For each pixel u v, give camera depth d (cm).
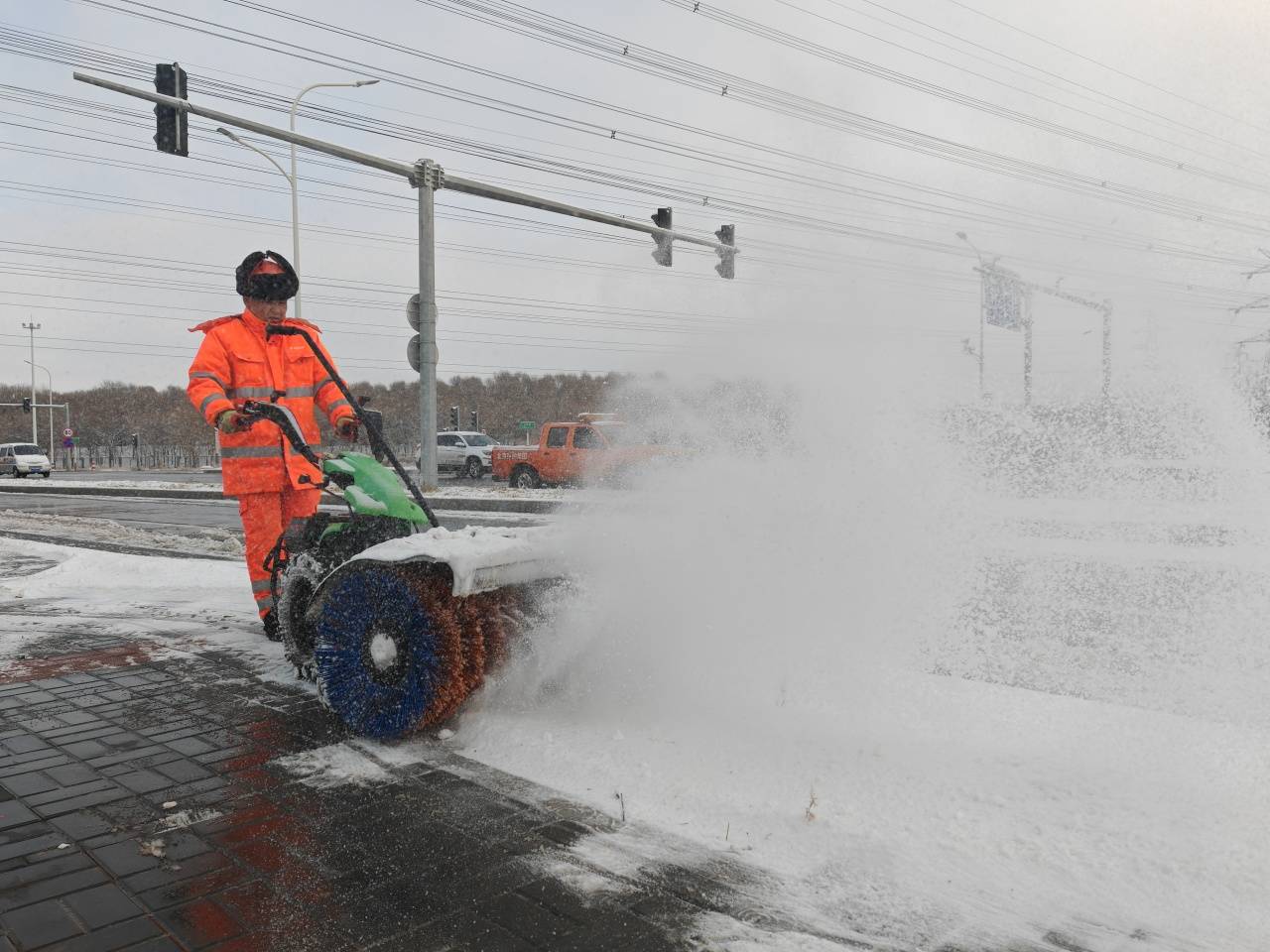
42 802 310
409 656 360
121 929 227
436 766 340
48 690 448
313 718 401
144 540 1230
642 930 225
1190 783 309
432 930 226
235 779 329
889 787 309
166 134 1291
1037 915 231
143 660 510
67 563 890
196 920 232
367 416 452
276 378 481
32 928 228
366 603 373
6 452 4178
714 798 304
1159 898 238
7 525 1530
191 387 450
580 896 242
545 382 5028
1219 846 263
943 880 249
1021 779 314
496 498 1803
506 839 277
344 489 437
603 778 323
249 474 477
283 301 484
